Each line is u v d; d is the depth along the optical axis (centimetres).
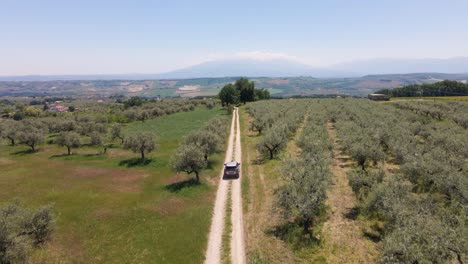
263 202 3825
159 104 18312
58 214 3753
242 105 18050
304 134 6359
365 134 5694
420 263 1814
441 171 3294
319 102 14950
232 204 3906
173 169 4725
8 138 8994
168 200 4056
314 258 2577
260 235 3034
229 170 4975
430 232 2016
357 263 2448
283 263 2548
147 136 6456
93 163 6462
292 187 3162
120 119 12875
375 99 17050
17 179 5400
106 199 4234
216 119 9644
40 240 2917
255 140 7794
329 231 2955
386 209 2617
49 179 5353
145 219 3522
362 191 3272
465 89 18112
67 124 10050
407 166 3584
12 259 2295
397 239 2033
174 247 2903
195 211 3675
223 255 2778
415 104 11481
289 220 3238
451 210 2717
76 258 2772
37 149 8288
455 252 1914
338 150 6062
